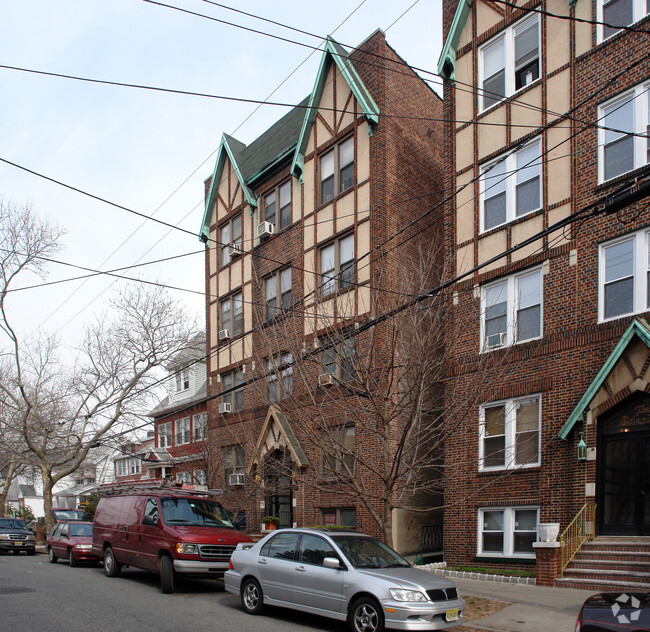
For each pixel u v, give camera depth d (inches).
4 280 1124.5
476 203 720.3
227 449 1082.7
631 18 610.9
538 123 673.0
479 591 525.3
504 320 680.4
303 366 563.2
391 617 375.2
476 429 677.9
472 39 755.4
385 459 498.6
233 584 479.5
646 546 522.6
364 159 866.8
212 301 1166.3
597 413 574.9
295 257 958.4
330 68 940.6
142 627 404.2
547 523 581.9
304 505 876.0
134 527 614.2
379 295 647.1
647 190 377.7
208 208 1187.9
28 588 570.6
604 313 596.4
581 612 291.7
